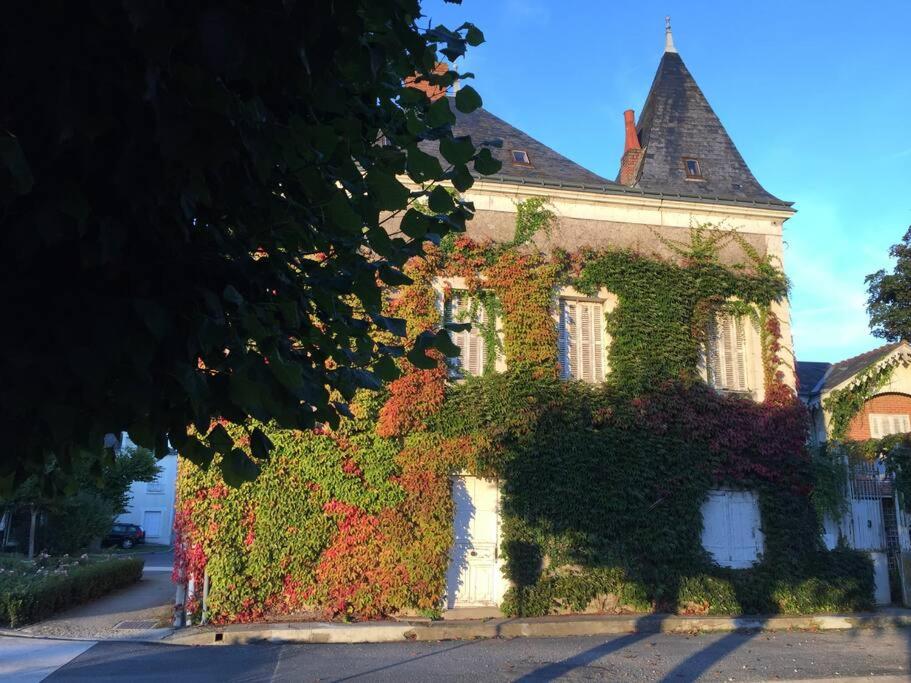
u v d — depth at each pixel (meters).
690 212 15.30
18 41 2.01
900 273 23.30
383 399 12.97
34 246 2.14
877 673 9.38
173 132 2.10
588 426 13.62
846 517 14.66
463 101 2.81
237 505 12.24
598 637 11.82
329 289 2.98
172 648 10.62
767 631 12.59
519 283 13.89
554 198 14.65
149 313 2.24
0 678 8.67
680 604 13.24
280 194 2.91
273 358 2.50
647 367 14.05
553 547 13.04
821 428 16.75
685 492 13.70
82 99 2.05
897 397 17.55
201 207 2.71
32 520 20.83
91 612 13.20
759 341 15.08
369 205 2.71
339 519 12.52
